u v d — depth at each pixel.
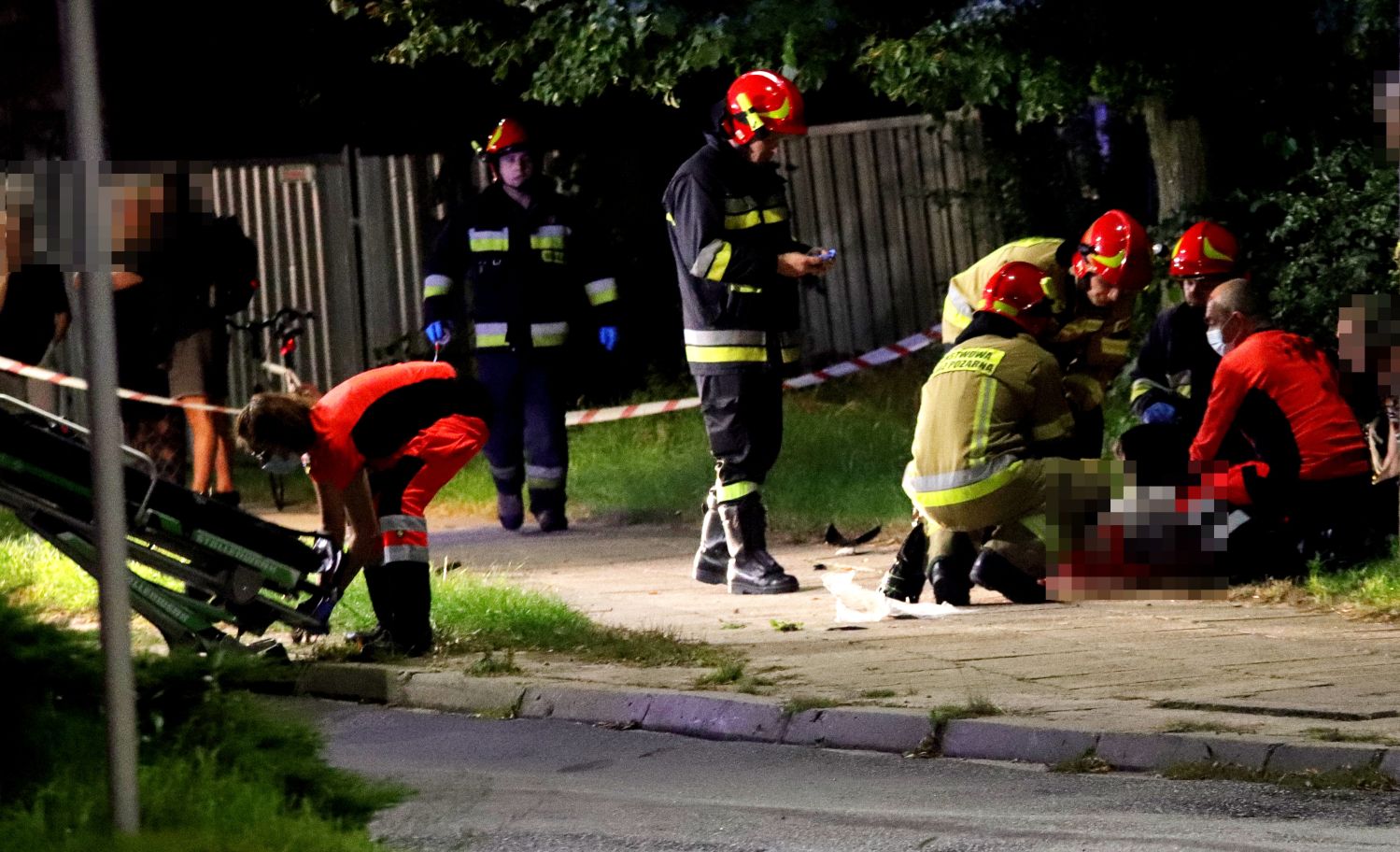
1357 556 27.22
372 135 57.56
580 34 40.97
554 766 19.08
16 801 13.16
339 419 23.12
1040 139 52.22
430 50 43.66
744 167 29.80
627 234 54.72
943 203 52.62
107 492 11.86
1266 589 26.83
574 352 41.88
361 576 28.20
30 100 56.25
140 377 37.53
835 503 38.50
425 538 24.00
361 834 14.03
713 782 18.14
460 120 55.78
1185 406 31.89
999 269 27.44
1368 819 15.68
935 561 27.19
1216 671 21.14
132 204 36.22
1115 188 52.38
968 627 25.03
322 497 23.30
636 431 48.94
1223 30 37.91
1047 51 37.72
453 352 54.56
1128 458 29.03
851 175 54.06
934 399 27.00
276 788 14.03
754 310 29.86
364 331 54.97
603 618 27.31
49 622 14.54
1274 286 39.69
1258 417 27.44
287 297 55.69
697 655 23.39
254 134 58.16
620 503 41.91
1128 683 20.61
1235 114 40.25
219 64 56.97
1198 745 17.58
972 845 15.27
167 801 13.14
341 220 54.72
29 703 13.82
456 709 22.09
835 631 25.44
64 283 33.84
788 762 18.89
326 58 56.25
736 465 30.06
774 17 38.88
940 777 17.94
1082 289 27.62
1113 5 37.53
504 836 16.00
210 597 25.34
